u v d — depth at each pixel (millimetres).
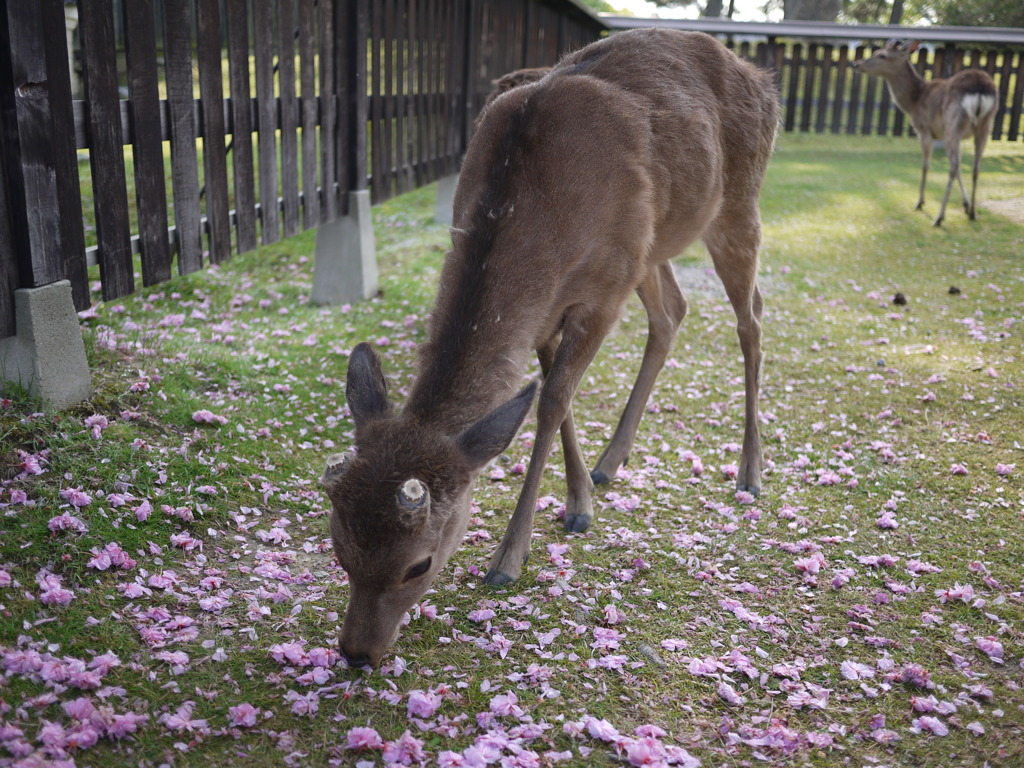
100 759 2166
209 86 4473
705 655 2879
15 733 2123
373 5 6152
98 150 3705
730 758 2416
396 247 8078
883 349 6164
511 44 8992
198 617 2809
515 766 2273
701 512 3914
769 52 14898
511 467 4273
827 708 2641
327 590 3084
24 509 3049
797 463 4383
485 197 3090
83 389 3750
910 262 8570
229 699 2461
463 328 2844
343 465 2430
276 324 5812
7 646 2469
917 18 23703
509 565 3271
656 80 3662
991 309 7027
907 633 3035
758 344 4270
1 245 3354
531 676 2678
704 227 4000
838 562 3488
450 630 2936
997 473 4277
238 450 3857
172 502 3324
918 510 3932
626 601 3172
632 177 3324
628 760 2363
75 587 2805
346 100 6031
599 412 5012
